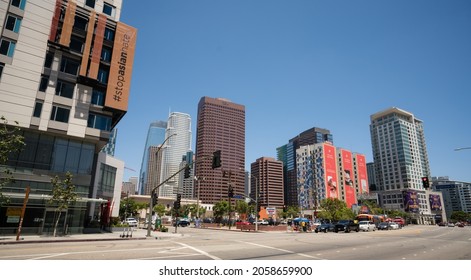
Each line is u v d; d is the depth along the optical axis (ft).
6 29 100.89
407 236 108.17
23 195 88.02
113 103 118.93
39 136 104.32
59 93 109.60
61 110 108.37
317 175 508.53
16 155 98.12
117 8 130.52
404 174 599.57
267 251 53.93
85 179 109.29
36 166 101.50
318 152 515.09
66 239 77.46
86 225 115.96
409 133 632.38
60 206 88.58
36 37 106.11
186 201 497.46
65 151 108.68
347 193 508.12
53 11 111.55
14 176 94.07
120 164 169.58
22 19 104.37
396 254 52.19
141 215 427.33
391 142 634.84
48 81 107.24
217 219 294.87
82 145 113.19
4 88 97.76
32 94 102.58
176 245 64.95
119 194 167.94
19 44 102.53
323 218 287.28
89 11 120.98
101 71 122.42
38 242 71.61
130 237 87.35
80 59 116.47
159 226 138.31
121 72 123.95
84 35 118.73
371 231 160.25
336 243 72.90
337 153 528.22
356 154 560.61
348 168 526.57
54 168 104.94
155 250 54.08
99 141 116.47
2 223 88.22
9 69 99.55
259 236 104.01
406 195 545.85
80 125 111.04
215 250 55.06
